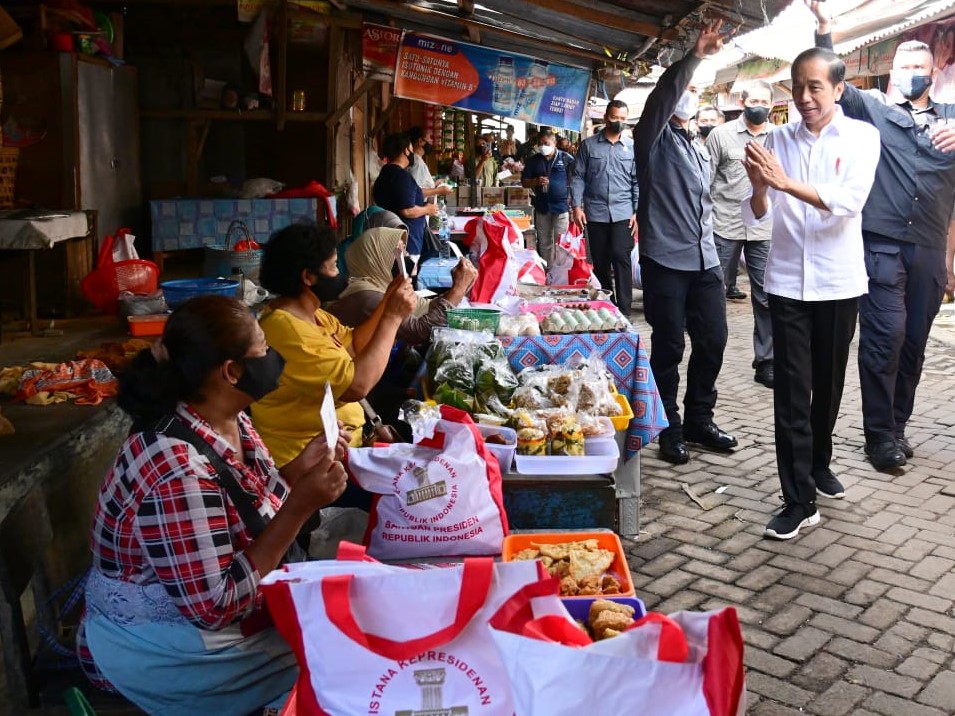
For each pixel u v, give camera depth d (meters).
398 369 4.58
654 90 5.00
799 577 3.93
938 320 9.17
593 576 2.36
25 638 2.30
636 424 4.26
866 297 5.15
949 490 4.89
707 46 4.82
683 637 1.39
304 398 3.09
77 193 6.22
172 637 2.10
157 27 8.08
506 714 1.55
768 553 4.16
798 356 4.27
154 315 5.14
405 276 3.30
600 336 4.24
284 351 3.04
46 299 5.73
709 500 4.80
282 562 2.74
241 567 2.04
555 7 5.23
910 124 4.95
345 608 1.55
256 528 2.16
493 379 3.61
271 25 7.71
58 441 3.32
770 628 3.51
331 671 1.56
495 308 4.45
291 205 7.36
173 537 1.98
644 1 5.00
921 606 3.67
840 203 3.99
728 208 7.20
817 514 4.48
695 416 5.60
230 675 2.15
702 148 5.21
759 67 12.30
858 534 4.35
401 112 14.09
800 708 3.02
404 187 7.77
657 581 3.90
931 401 6.54
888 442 5.20
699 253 5.19
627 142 8.99
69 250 5.70
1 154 5.21
